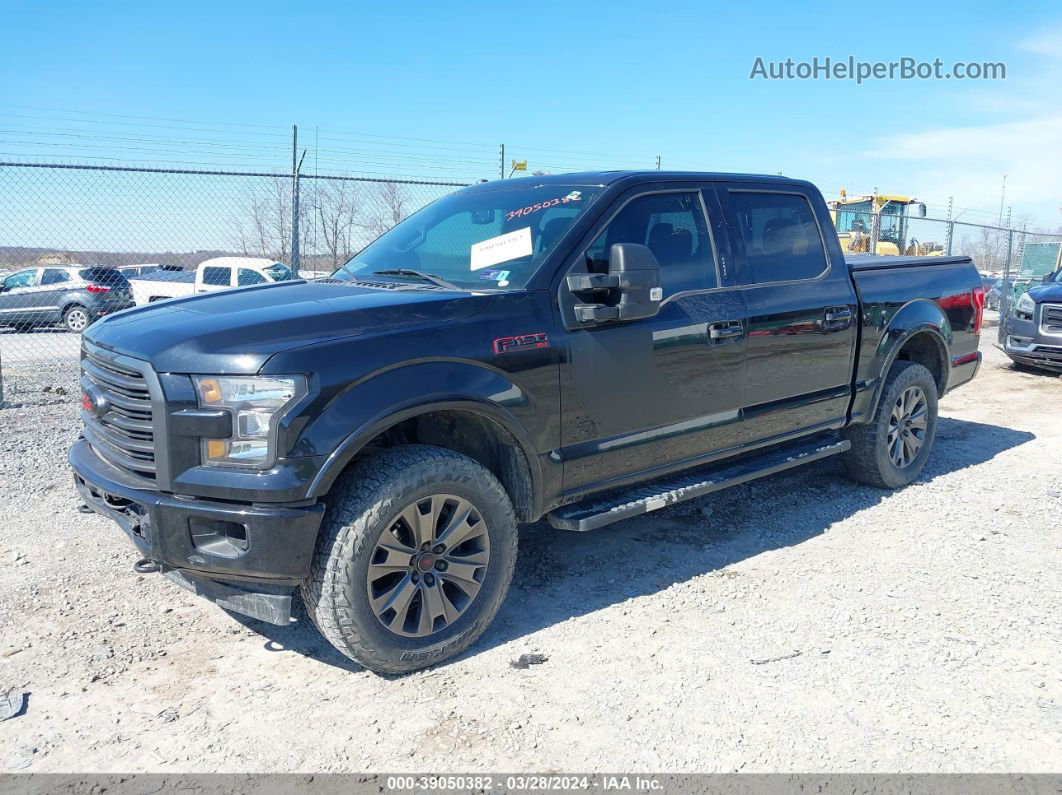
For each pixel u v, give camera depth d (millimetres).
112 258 10969
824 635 3613
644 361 3902
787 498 5562
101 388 3412
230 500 2932
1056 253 24719
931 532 4914
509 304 3494
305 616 3828
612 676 3275
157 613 3816
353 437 2982
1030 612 3844
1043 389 10125
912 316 5535
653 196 4156
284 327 3053
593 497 4008
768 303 4516
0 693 3111
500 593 3498
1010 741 2854
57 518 4996
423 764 2725
